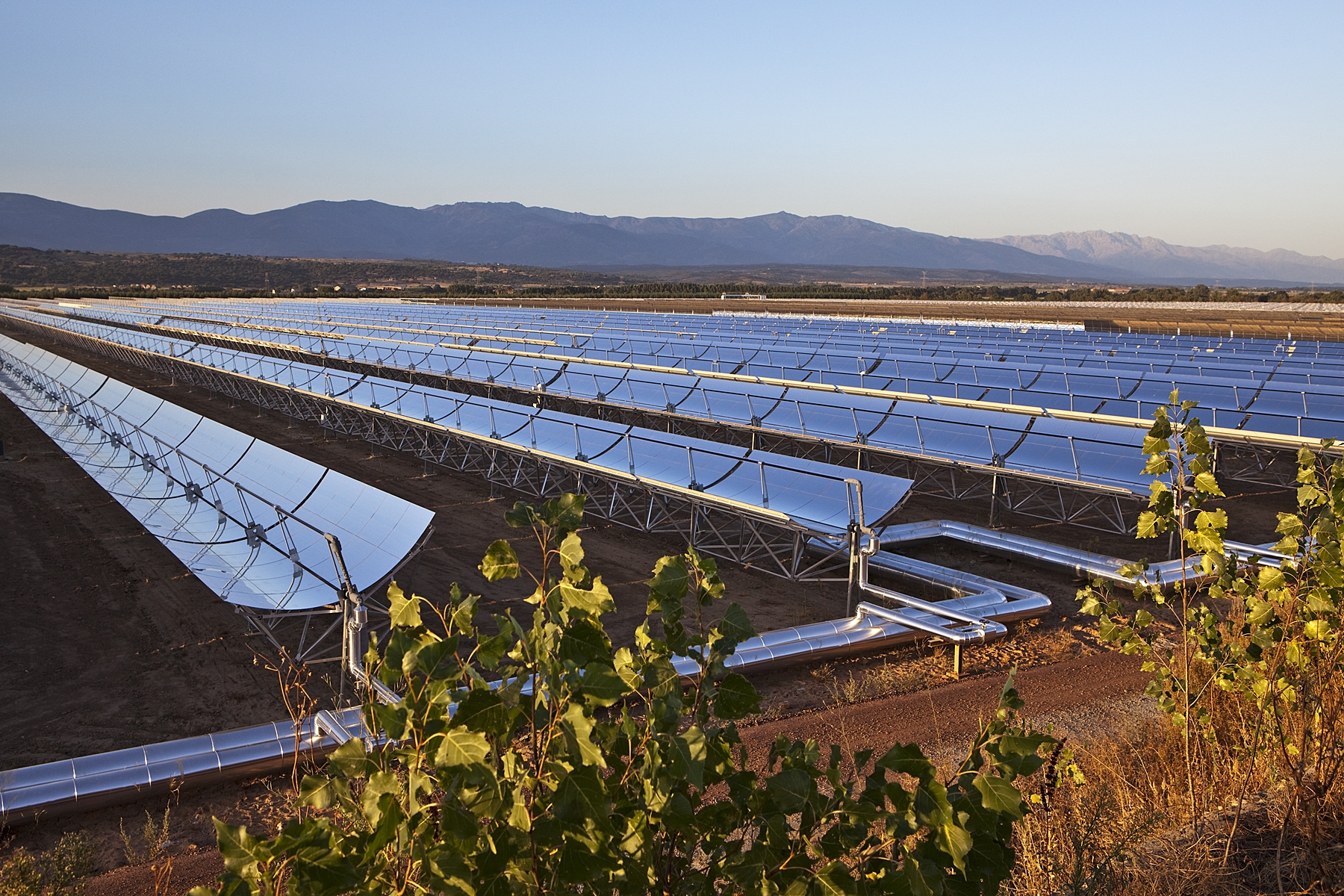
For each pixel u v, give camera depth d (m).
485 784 2.19
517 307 87.44
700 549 15.34
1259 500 19.00
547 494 19.47
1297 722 5.37
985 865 2.81
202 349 42.03
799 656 10.16
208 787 7.78
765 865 2.63
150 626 12.02
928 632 10.08
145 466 17.31
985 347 36.06
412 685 2.39
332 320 60.09
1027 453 17.61
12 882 5.64
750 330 46.59
